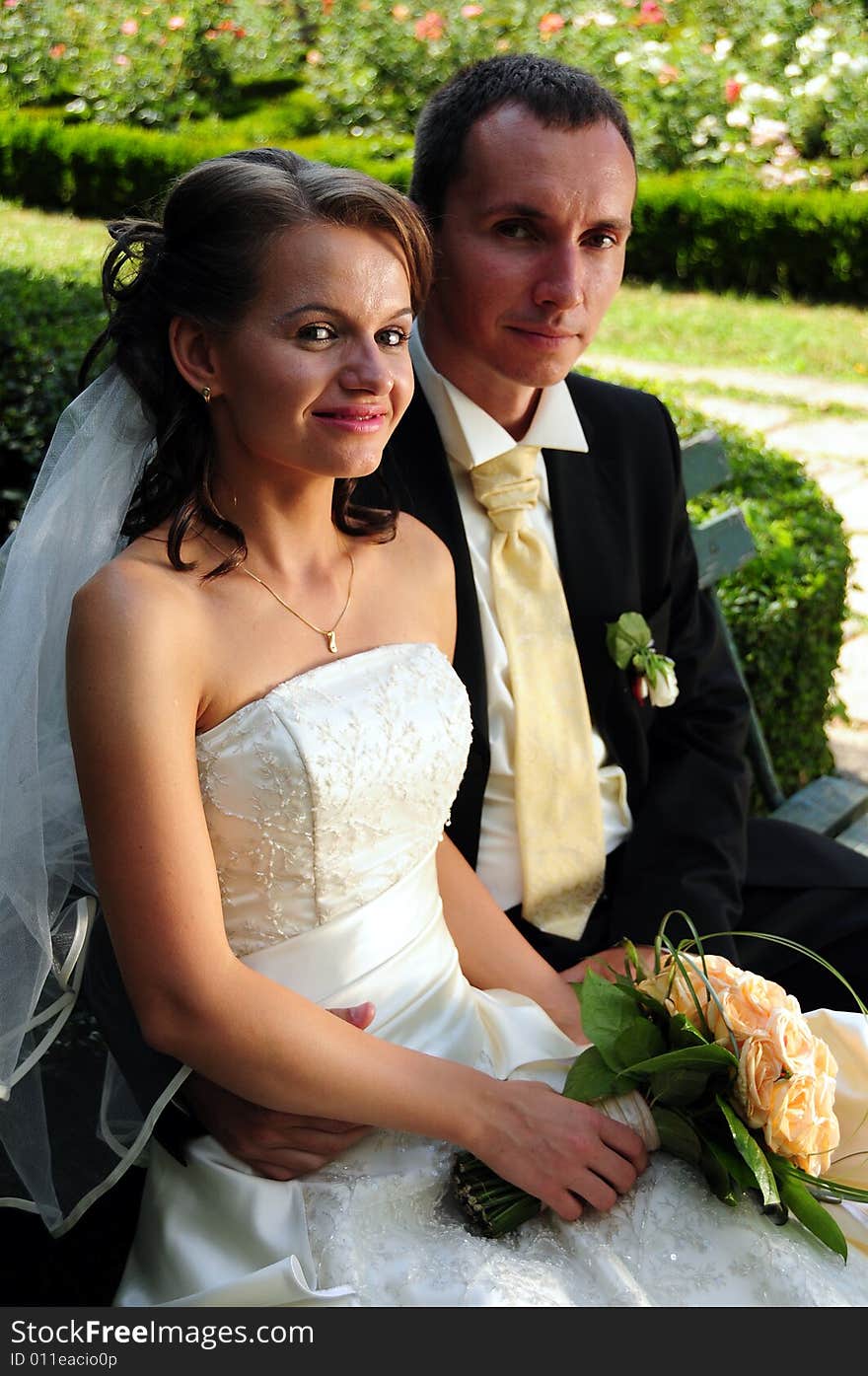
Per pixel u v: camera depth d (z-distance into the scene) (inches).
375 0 477.4
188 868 63.9
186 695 65.5
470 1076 68.4
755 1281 64.2
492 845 90.8
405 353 68.2
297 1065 65.1
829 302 392.8
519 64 84.9
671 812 96.2
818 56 449.4
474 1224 66.7
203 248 64.7
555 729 90.8
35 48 483.2
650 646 94.6
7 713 70.0
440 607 79.4
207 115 475.8
